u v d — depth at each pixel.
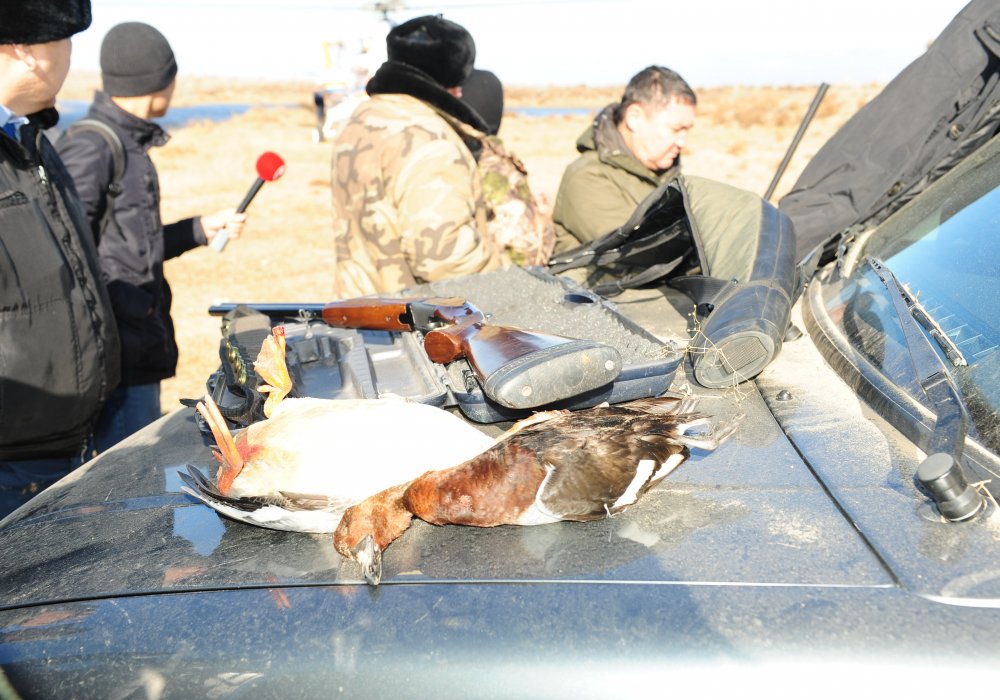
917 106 2.77
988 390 1.47
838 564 1.18
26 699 1.15
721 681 1.04
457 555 1.28
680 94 3.61
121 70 3.65
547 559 1.25
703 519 1.32
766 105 31.14
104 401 2.90
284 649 1.14
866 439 1.52
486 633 1.12
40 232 2.58
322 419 1.43
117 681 1.14
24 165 2.60
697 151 21.64
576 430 1.37
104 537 1.46
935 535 1.22
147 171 3.75
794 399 1.73
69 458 2.87
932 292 1.84
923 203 2.24
